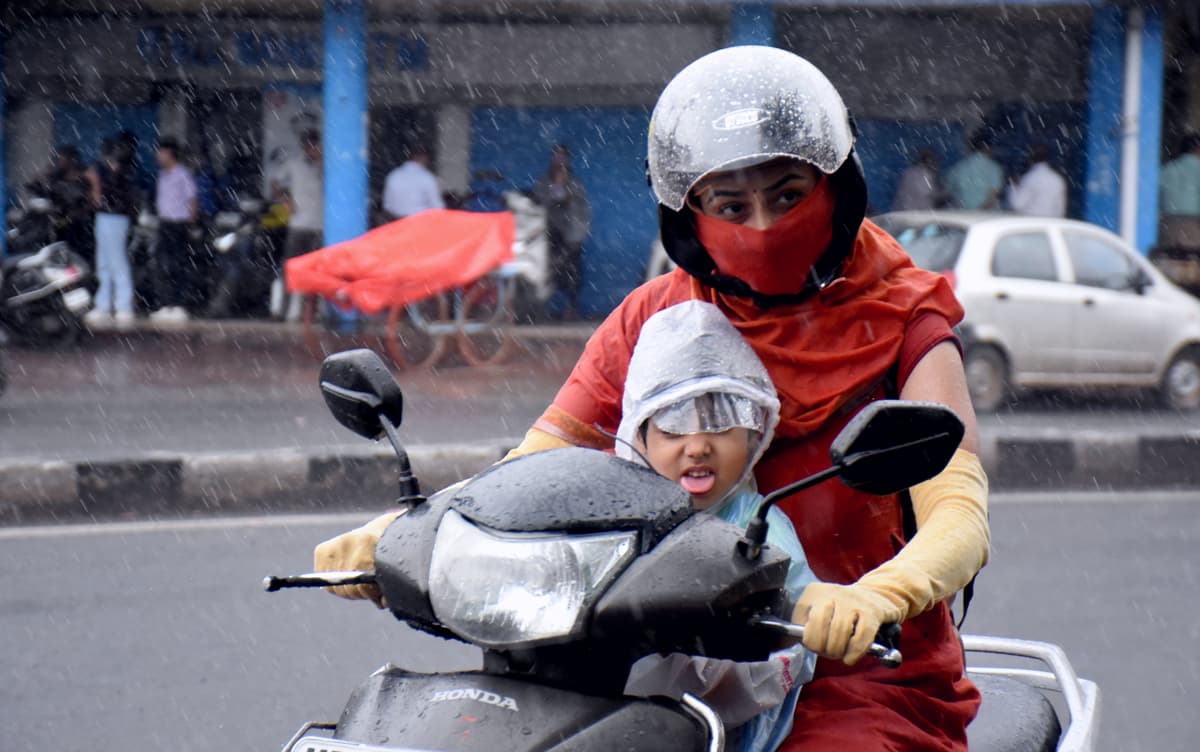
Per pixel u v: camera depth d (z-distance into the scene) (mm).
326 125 21328
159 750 6039
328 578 2725
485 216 16922
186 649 7277
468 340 17219
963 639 3719
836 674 3098
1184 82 22891
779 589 2463
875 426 2434
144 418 13609
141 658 7137
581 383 3408
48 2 21938
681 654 2713
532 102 22688
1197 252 21125
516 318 19250
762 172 3008
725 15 22172
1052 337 15109
